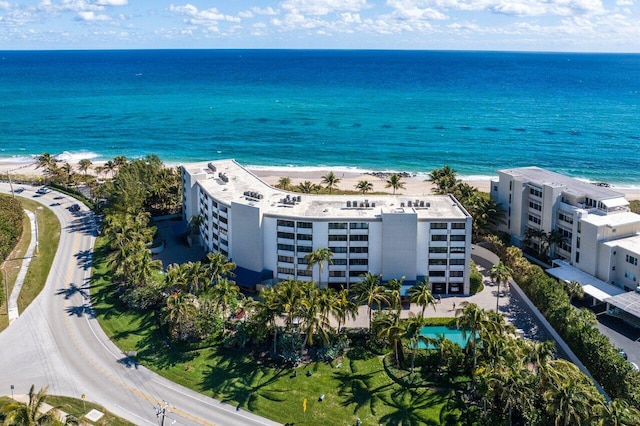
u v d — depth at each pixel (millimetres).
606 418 69125
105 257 142000
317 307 94938
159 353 102062
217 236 137000
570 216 134375
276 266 127812
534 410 80125
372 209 128500
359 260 124875
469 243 123250
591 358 93875
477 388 88000
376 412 86562
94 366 98062
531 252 146875
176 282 110062
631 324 110375
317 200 134125
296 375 95562
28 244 151000
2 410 75312
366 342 104750
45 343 104812
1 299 118062
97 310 116938
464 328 91938
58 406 86562
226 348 103250
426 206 129875
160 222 168125
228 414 86188
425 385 93000
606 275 123125
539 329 110438
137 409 86938
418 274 125812
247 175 155750
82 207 181125
